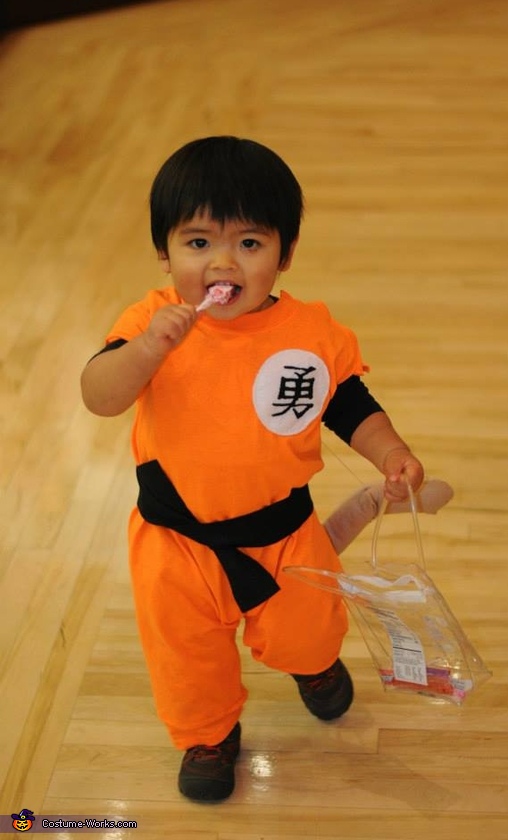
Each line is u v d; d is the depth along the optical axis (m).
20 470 2.73
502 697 2.12
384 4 5.70
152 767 2.00
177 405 1.62
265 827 1.89
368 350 3.12
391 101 4.67
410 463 1.70
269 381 1.62
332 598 1.82
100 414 1.65
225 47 5.25
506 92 4.73
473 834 1.88
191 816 1.91
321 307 1.70
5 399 2.96
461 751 2.02
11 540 2.51
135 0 5.76
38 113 4.62
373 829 1.89
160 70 5.02
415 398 2.94
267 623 1.78
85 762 2.01
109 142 4.37
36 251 3.65
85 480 2.69
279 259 1.58
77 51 5.25
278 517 1.72
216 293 1.52
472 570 2.40
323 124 4.48
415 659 1.72
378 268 3.52
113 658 2.21
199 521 1.70
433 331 3.20
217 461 1.64
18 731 2.06
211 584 1.72
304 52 5.17
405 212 3.84
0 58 5.20
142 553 1.75
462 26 5.42
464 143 4.31
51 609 2.33
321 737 2.05
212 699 1.82
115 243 3.68
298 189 1.59
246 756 2.02
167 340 1.50
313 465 1.72
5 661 2.21
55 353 3.14
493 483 2.65
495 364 3.06
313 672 1.90
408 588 1.64
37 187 4.05
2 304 3.37
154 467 1.68
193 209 1.51
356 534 1.92
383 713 2.09
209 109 4.63
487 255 3.58
